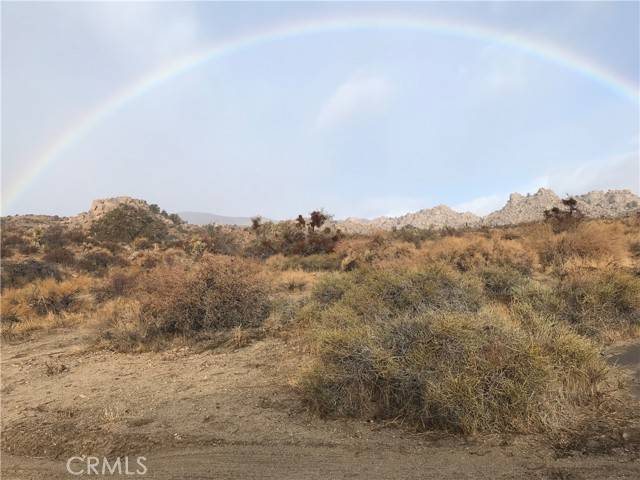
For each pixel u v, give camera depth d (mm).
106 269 27688
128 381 7020
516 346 5086
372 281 9727
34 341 10961
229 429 4910
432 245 19266
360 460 4090
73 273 25406
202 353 8430
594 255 13289
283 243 29281
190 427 5039
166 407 5727
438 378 4785
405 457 4082
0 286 19609
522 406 4457
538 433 4293
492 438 4273
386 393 5031
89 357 8797
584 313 7867
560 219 21469
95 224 48688
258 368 7145
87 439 4957
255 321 10031
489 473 3725
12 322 12922
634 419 4434
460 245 15766
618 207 92750
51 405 6195
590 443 4059
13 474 4430
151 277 11641
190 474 4062
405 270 10852
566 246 14062
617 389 5055
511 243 15719
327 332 6289
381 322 6523
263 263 23578
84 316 13641
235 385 6398
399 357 5234
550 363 5078
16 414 5957
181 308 9820
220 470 4090
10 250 32281
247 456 4305
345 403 5062
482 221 97438
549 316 7500
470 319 5684
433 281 9117
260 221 37156
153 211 75312
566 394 4848
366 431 4637
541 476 3629
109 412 5668
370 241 23234
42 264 23844
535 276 12375
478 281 9508
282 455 4277
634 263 12977
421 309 7840
